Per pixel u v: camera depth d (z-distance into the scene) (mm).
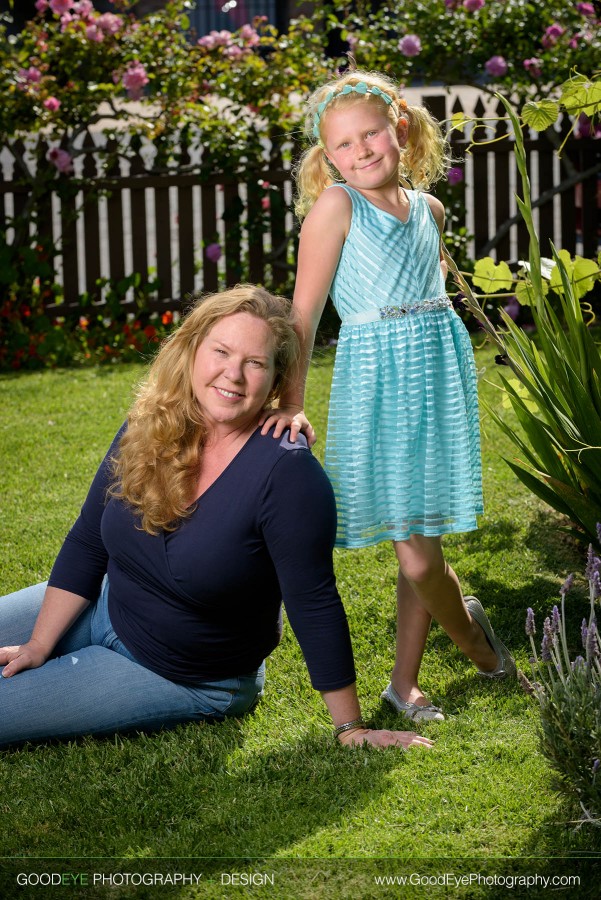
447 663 3057
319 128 2609
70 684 2627
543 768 2453
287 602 2518
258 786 2441
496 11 7062
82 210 6977
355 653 3135
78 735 2660
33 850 2250
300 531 2453
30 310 6883
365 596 3494
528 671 2980
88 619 2848
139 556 2568
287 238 7355
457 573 3648
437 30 7086
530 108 3125
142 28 7000
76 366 6719
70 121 6938
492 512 4172
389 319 2564
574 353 3184
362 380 2580
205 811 2357
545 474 3234
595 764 2080
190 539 2496
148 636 2648
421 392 2574
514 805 2326
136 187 7020
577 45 7125
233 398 2441
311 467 2486
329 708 2598
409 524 2596
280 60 7180
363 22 7445
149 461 2502
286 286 7422
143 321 7188
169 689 2676
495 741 2576
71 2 6840
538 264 3072
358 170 2557
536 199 7551
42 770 2533
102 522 2643
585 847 2203
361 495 2600
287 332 2520
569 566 3691
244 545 2490
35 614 2889
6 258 6703
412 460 2586
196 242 9273
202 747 2615
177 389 2516
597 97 3201
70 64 6812
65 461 4840
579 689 2184
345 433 2607
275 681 2977
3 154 13258
